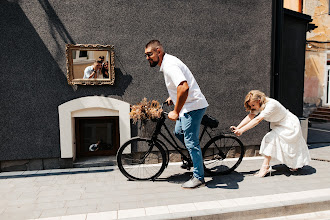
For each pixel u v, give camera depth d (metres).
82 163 3.87
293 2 9.96
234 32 4.17
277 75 4.65
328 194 2.85
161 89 3.98
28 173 3.62
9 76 3.54
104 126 4.11
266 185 3.15
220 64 4.16
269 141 3.43
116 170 3.76
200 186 3.12
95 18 3.69
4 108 3.57
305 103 10.50
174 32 3.95
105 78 3.77
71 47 3.60
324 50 10.67
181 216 2.40
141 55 3.87
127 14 3.78
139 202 2.71
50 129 3.72
